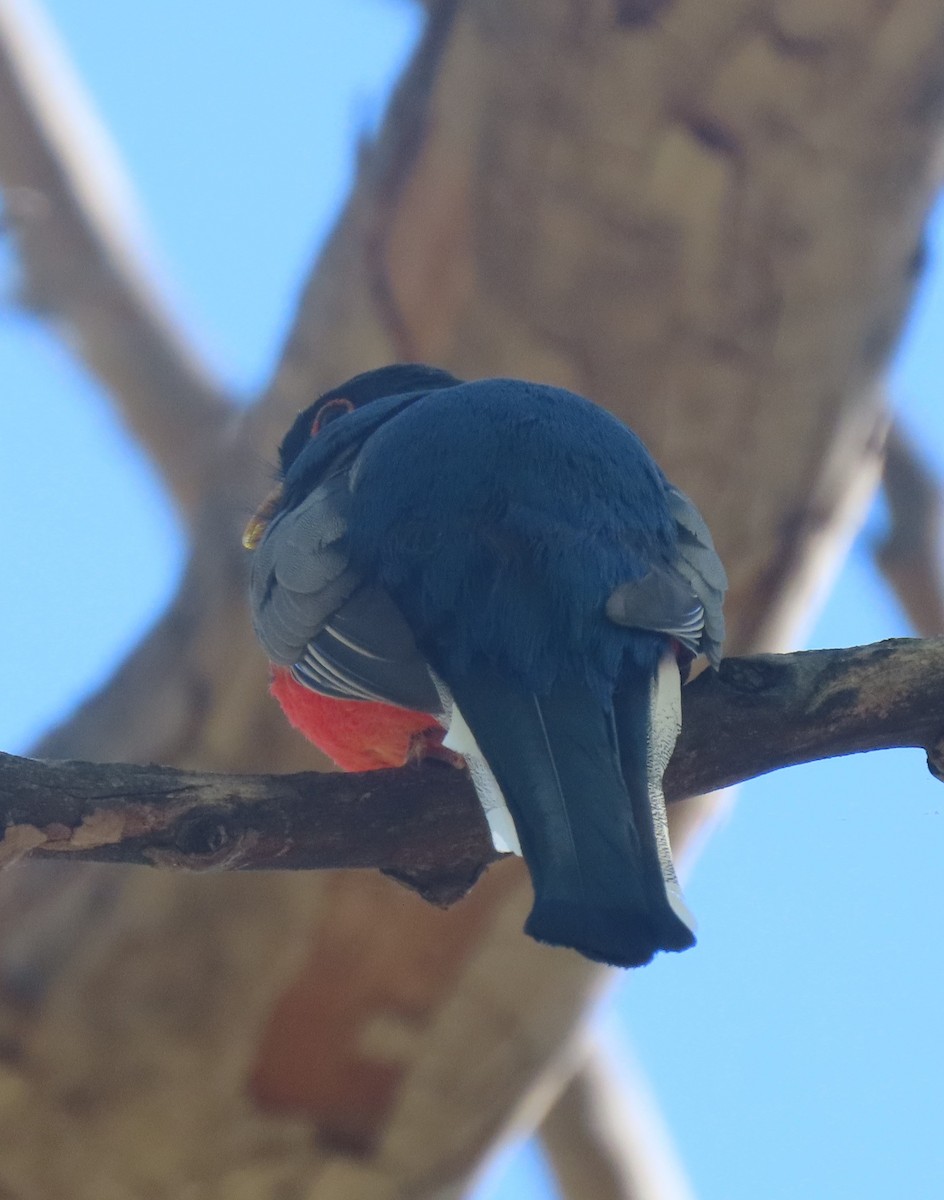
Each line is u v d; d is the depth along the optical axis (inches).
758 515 464.4
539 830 297.7
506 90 449.7
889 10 435.5
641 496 351.6
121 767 320.5
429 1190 445.1
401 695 325.7
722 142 443.5
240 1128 436.8
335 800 326.0
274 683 390.9
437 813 329.1
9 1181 433.4
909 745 336.2
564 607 324.8
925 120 445.4
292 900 430.9
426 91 462.9
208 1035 435.2
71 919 438.3
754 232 447.8
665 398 457.4
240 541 471.5
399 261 467.8
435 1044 439.5
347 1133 441.4
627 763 311.3
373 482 350.6
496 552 331.3
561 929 279.9
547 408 359.6
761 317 453.7
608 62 441.7
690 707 332.8
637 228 448.8
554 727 314.5
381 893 429.7
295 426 458.6
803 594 472.1
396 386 446.9
